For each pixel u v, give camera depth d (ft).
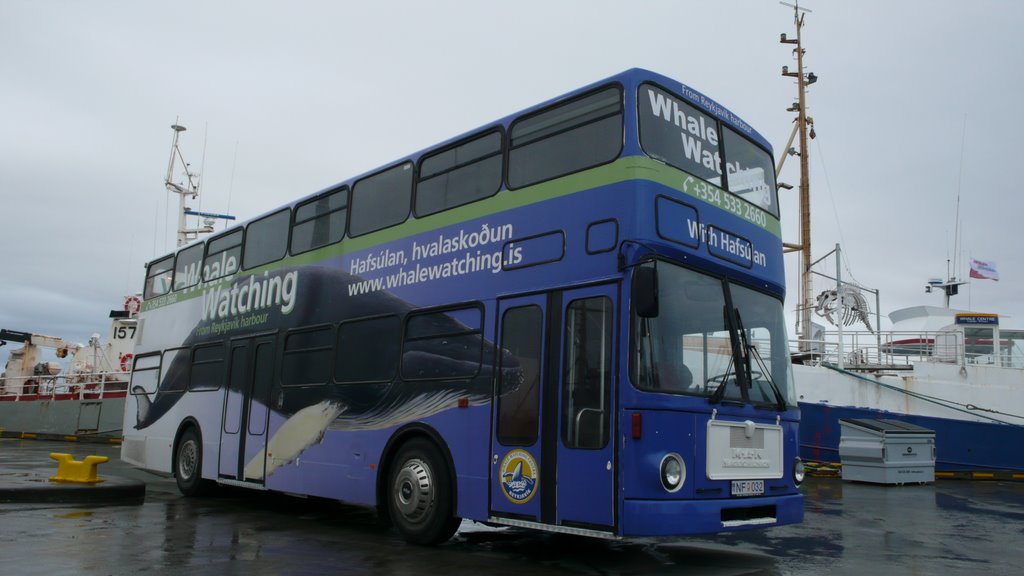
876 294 67.31
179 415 43.80
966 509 40.52
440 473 26.68
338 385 32.09
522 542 28.91
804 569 24.09
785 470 24.86
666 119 24.21
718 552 27.27
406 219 30.68
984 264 86.99
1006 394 59.47
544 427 23.25
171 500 40.75
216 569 22.58
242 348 39.29
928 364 61.36
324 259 34.81
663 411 21.31
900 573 23.56
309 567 23.09
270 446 35.65
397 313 29.96
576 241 23.66
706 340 23.21
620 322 21.70
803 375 63.36
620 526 20.57
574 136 24.75
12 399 103.14
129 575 21.43
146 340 49.88
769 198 28.43
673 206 23.20
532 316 24.49
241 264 41.01
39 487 35.55
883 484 53.57
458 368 26.78
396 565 23.63
